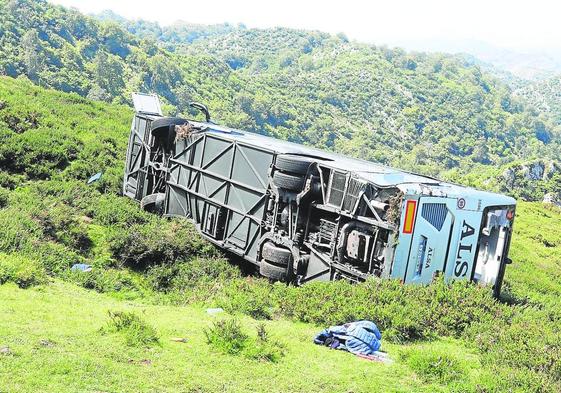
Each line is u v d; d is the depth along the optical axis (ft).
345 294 37.24
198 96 444.14
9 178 65.31
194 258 51.29
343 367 26.81
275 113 490.49
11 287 32.89
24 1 425.69
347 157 57.26
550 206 151.02
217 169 55.21
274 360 26.55
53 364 22.21
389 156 510.99
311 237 46.47
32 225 47.24
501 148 626.23
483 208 47.39
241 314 35.24
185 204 59.00
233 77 531.91
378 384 25.27
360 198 42.83
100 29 462.19
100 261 47.57
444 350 31.53
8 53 349.61
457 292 38.93
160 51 494.59
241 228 52.06
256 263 49.75
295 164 46.37
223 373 24.38
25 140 74.18
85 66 397.39
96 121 101.71
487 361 29.07
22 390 19.98
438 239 43.98
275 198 48.29
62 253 45.09
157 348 26.03
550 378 26.89
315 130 504.02
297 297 36.94
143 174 65.57
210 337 27.71
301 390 23.82
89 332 26.63
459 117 650.43
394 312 34.14
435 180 49.85
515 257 88.84
